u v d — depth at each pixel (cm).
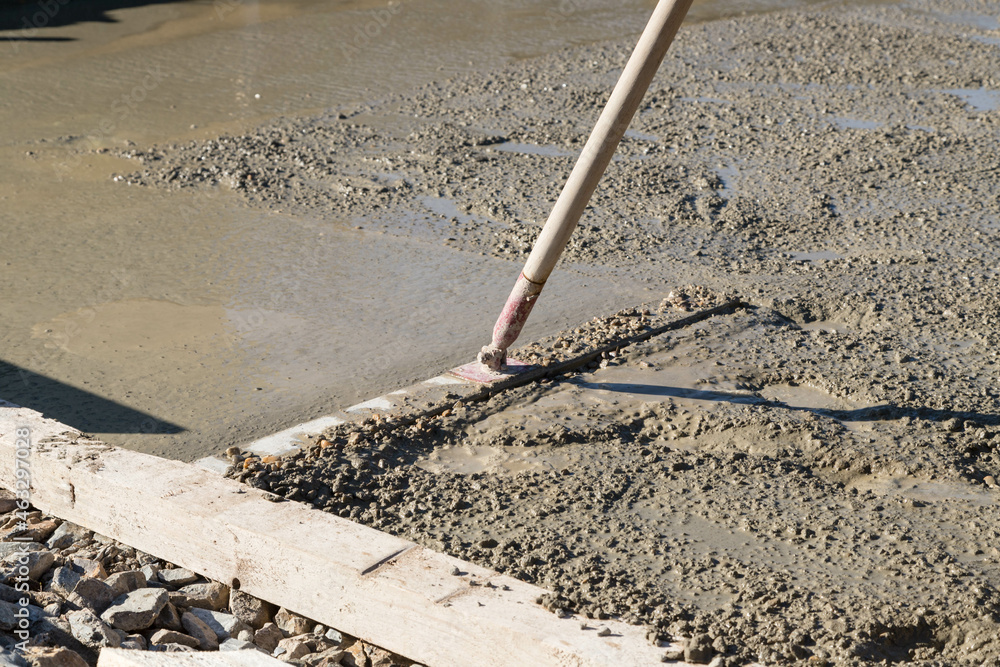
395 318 616
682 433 488
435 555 358
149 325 600
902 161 920
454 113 1092
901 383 532
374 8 1702
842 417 500
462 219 796
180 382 530
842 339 589
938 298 642
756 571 376
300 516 379
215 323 605
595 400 516
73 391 518
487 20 1611
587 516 416
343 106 1123
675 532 405
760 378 542
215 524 374
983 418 493
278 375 541
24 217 785
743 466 455
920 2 1738
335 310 627
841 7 1702
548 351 561
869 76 1229
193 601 368
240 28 1529
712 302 632
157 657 298
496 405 509
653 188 858
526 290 510
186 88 1195
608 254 725
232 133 1019
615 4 1759
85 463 410
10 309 617
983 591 360
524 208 814
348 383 533
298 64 1317
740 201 827
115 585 353
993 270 683
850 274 685
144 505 391
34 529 404
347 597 349
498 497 431
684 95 1166
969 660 333
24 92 1162
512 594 338
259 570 368
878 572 376
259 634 350
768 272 693
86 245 730
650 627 327
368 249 732
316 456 454
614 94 458
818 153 949
